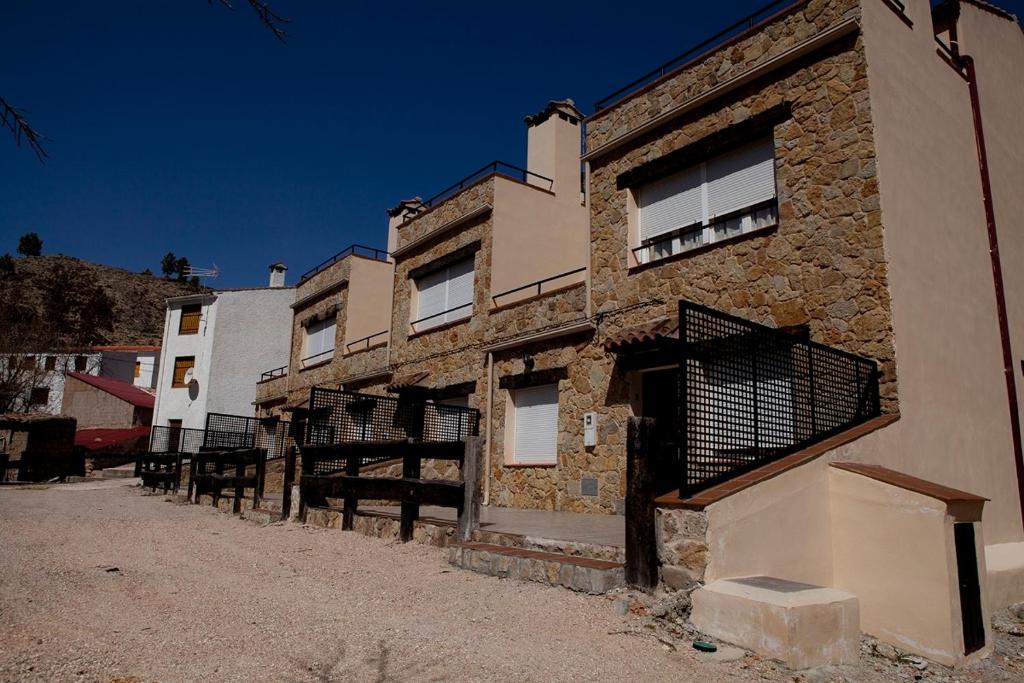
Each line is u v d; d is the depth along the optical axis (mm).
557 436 12367
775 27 9648
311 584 6477
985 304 9836
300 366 23703
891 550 5934
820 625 4738
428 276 17281
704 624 5020
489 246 14844
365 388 19016
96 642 4473
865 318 8086
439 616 5340
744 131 9898
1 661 3984
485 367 14328
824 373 7074
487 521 9312
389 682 3859
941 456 8141
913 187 8844
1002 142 11367
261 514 11156
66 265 98688
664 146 11180
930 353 8359
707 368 5875
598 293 11883
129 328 84562
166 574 6891
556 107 17031
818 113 9031
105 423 36750
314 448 11008
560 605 5523
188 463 22844
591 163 12484
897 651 5676
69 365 40906
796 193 9109
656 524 5598
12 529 9523
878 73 8719
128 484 21750
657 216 11352
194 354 32781
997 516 9039
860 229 8305
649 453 5762
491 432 13836
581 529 8016
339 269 21812
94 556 7789
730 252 9828
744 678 4289
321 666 4102
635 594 5547
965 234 9766
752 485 5625
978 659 5652
